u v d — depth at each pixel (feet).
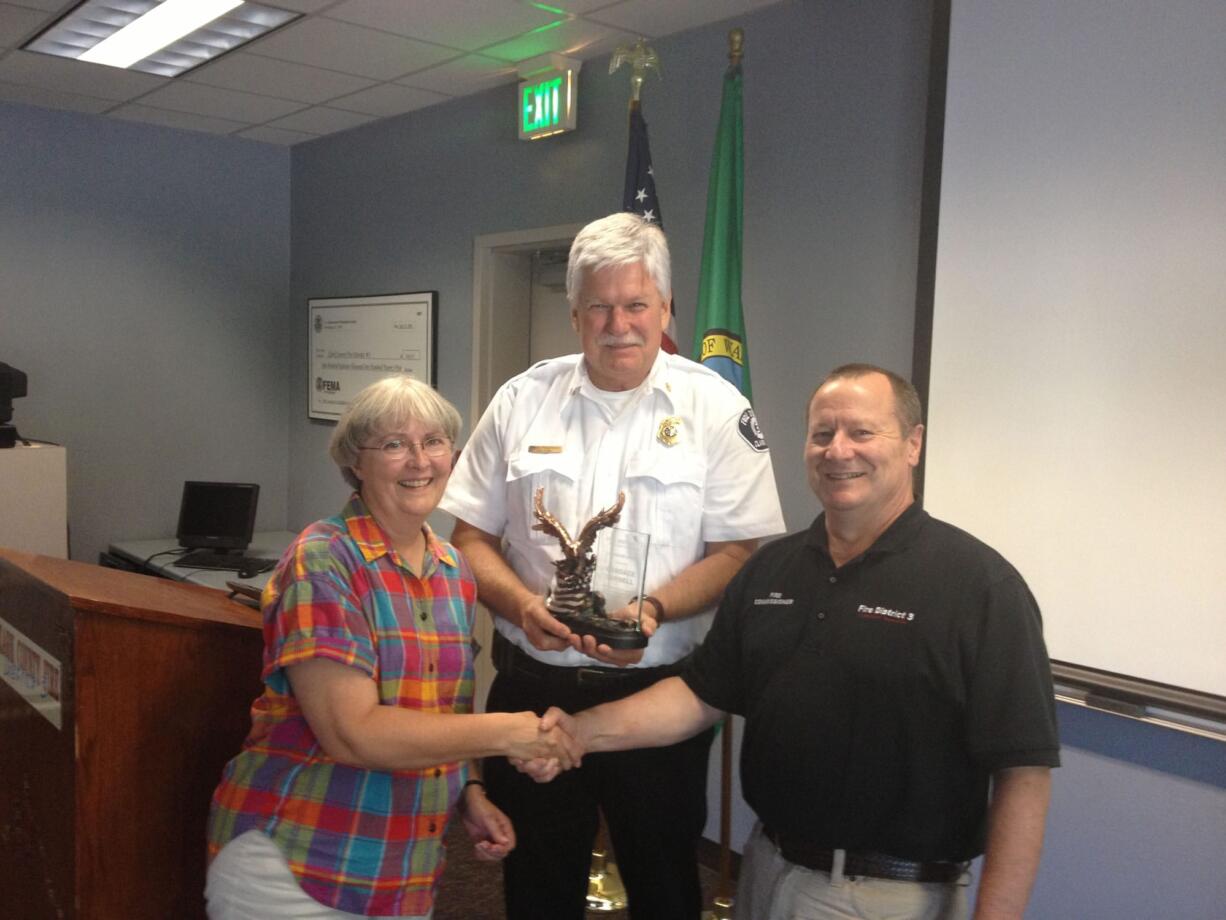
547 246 11.40
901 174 7.84
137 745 4.76
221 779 4.85
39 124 13.29
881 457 4.33
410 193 13.20
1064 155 6.57
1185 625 6.13
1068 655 6.69
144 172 14.21
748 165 9.02
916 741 4.14
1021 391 6.85
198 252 14.83
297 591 4.22
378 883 4.38
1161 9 6.08
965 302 7.14
